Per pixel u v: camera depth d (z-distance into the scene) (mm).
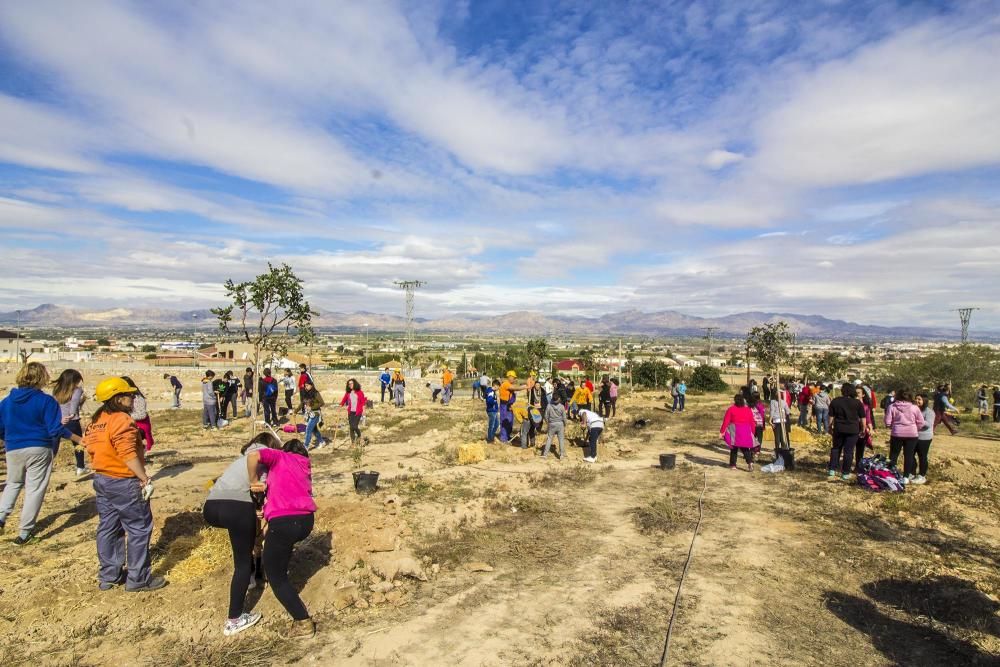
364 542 6793
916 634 4977
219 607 5156
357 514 7906
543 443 15586
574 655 4578
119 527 5492
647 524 8055
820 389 17672
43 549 6406
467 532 7641
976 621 5129
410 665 4391
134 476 5367
